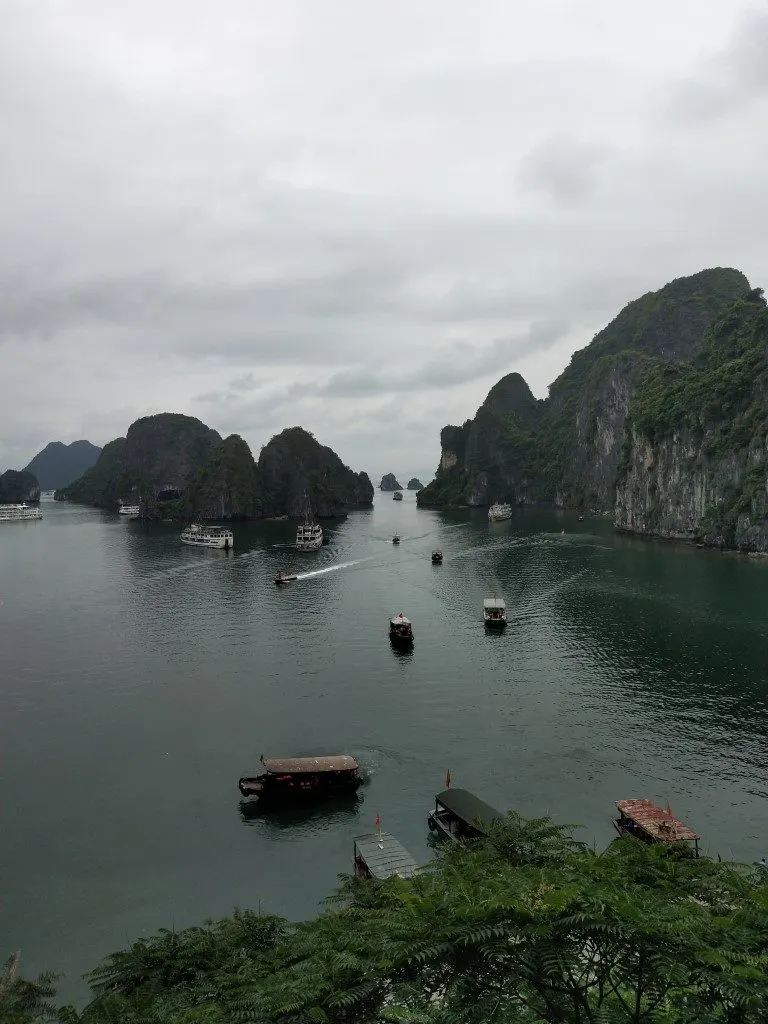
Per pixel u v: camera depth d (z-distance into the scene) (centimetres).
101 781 5038
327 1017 1398
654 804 4447
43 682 7206
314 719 6088
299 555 16625
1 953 3372
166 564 15388
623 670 7138
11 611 10606
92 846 4244
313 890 3819
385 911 1797
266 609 10494
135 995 1970
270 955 1995
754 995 1165
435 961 1383
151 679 7256
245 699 6612
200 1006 1664
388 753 5394
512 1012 1242
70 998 3039
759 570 12769
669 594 10675
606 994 1487
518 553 16175
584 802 4581
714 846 4044
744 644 7850
